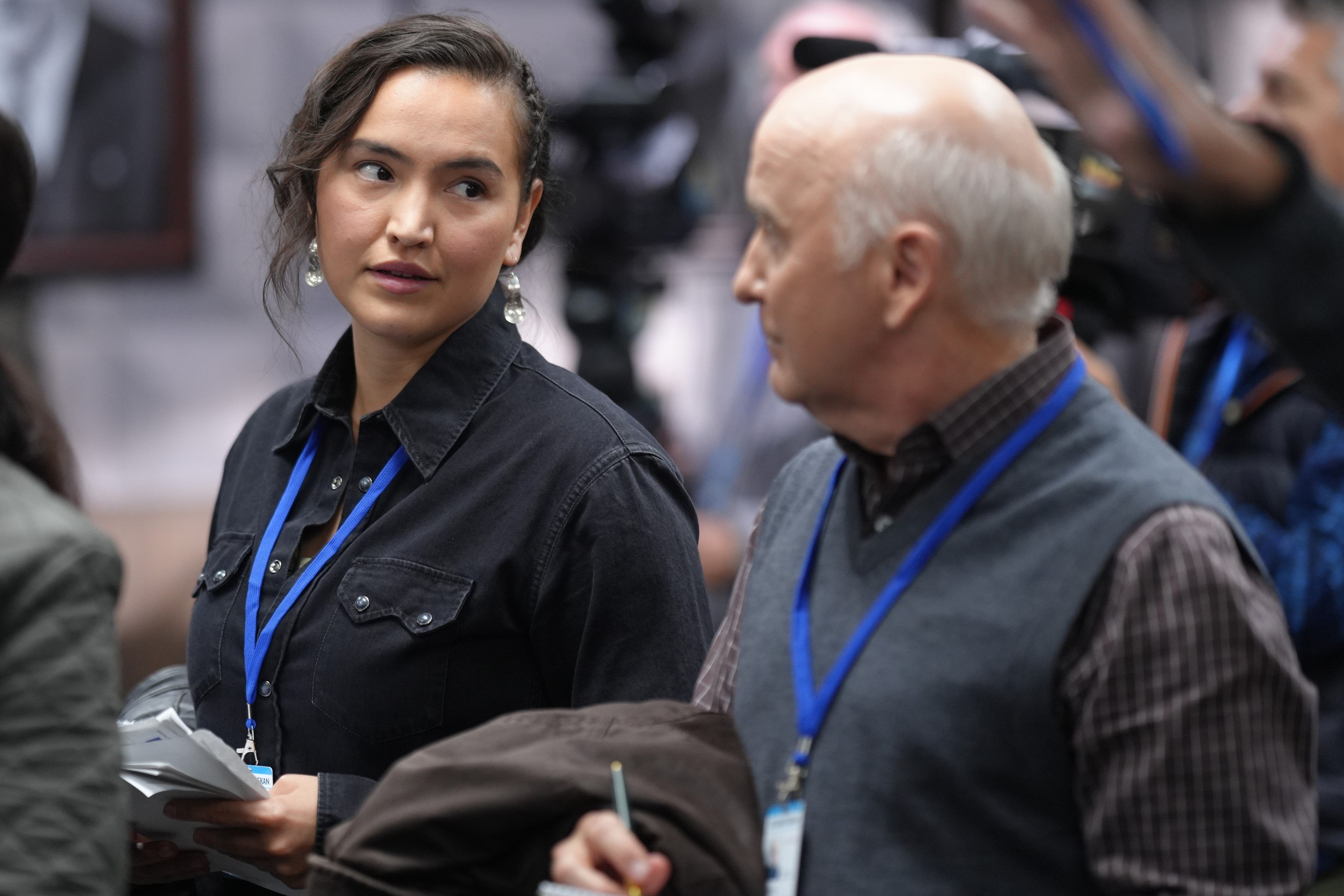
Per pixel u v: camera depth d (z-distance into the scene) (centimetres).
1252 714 420
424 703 622
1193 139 286
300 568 662
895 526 479
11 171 484
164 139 1964
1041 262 459
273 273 685
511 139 646
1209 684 416
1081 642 431
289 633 641
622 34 1466
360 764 629
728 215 1855
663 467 654
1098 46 287
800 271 464
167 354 1997
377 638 623
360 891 480
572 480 631
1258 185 290
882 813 449
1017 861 440
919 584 464
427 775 488
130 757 566
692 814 470
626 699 618
